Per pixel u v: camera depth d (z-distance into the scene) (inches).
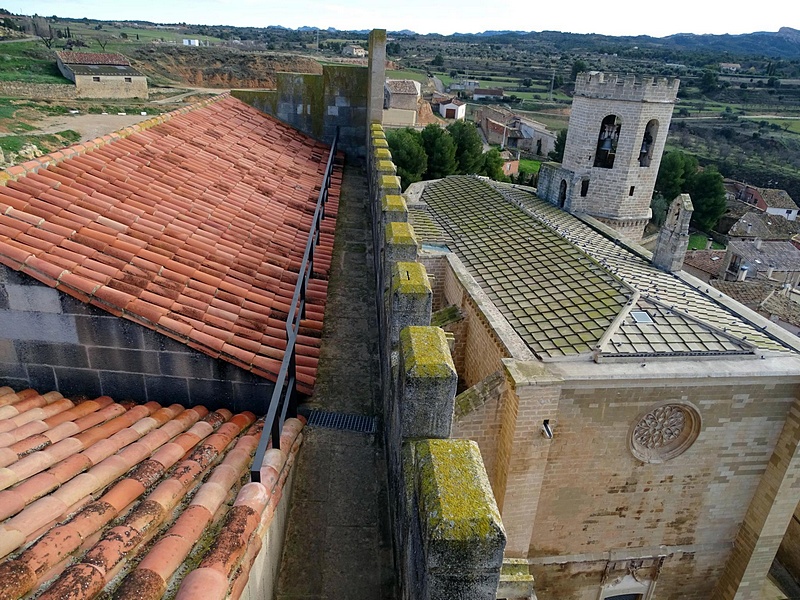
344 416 348.5
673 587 688.4
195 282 350.0
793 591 779.4
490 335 612.1
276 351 318.3
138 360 303.6
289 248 475.2
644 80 935.7
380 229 478.9
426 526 136.8
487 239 850.8
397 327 270.5
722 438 587.5
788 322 1641.2
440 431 207.8
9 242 301.3
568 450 569.9
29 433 250.8
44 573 166.2
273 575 239.6
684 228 760.3
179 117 657.0
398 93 3294.8
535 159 3494.1
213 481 224.2
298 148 818.2
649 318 600.7
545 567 641.0
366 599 242.4
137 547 185.5
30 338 296.7
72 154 426.0
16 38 4569.4
